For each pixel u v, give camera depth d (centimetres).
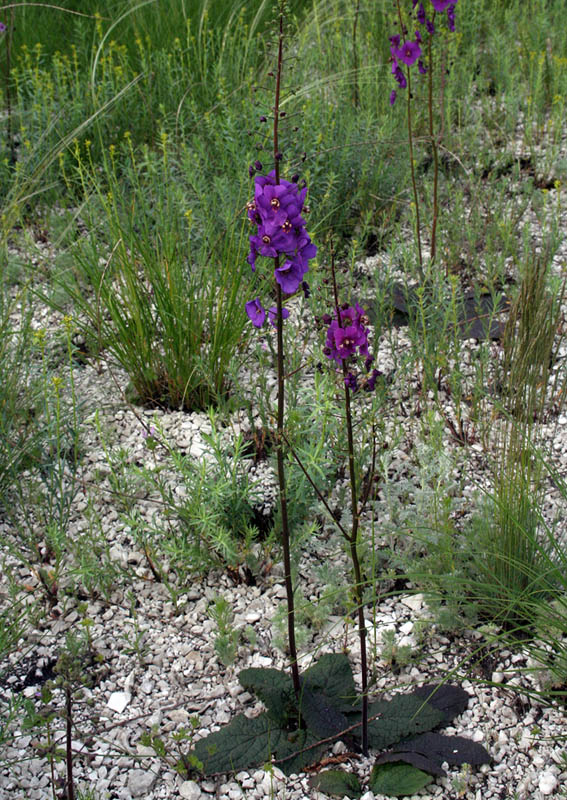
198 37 215
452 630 96
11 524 110
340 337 75
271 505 111
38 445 113
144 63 200
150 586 103
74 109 186
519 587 96
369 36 221
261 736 85
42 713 88
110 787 82
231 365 124
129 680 92
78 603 100
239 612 99
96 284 132
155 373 130
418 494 104
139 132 196
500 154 183
